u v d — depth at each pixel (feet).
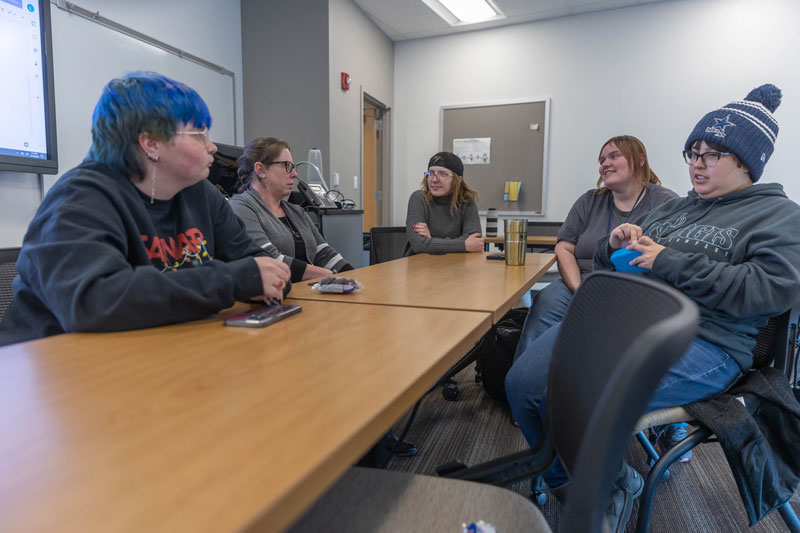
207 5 11.93
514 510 2.00
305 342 2.42
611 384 1.25
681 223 4.40
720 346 3.59
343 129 13.62
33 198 8.20
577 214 6.97
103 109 2.93
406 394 1.77
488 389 6.91
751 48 13.17
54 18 8.28
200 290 2.71
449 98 16.61
